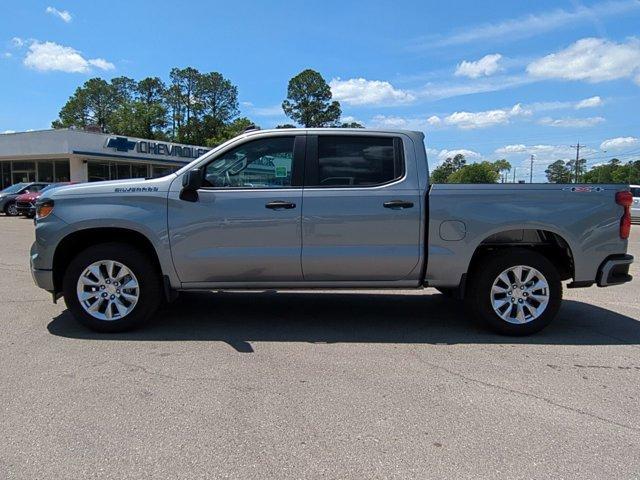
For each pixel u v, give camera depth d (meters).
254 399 3.74
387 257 5.27
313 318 6.05
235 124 90.75
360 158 5.36
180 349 4.85
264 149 5.34
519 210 5.28
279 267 5.28
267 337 5.27
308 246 5.25
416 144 5.39
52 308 6.30
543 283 5.36
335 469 2.86
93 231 5.35
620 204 5.38
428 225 5.27
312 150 5.33
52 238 5.21
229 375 4.20
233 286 5.37
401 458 2.98
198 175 5.04
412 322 5.93
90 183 5.39
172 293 5.43
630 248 13.66
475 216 5.26
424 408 3.63
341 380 4.12
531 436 3.25
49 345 4.92
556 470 2.88
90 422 3.37
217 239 5.22
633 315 6.38
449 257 5.29
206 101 97.06
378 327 5.70
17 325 5.59
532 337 5.39
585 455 3.04
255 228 5.21
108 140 33.84
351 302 6.92
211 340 5.14
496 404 3.71
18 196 24.12
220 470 2.84
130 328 5.36
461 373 4.31
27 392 3.81
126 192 5.22
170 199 5.19
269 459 2.96
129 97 95.25
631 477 2.81
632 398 3.84
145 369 4.31
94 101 93.50
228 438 3.18
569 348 5.03
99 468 2.85
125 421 3.38
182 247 5.22
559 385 4.08
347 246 5.25
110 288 5.31
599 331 5.64
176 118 95.50
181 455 2.99
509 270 5.36
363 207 5.21
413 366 4.46
